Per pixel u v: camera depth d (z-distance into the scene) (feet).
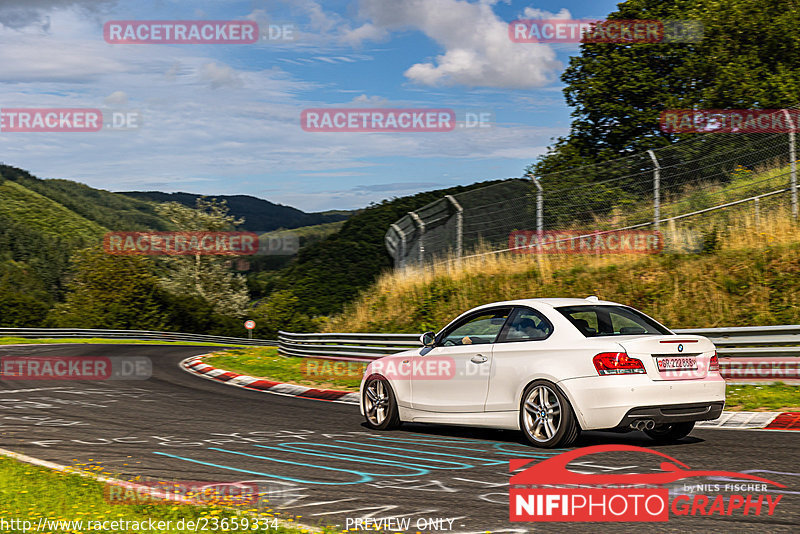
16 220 546.26
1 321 174.70
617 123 104.37
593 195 68.59
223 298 244.22
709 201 64.54
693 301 53.47
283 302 199.21
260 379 57.06
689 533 15.57
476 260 73.51
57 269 496.23
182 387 52.65
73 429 32.68
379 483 20.99
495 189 73.72
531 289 64.44
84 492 19.71
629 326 26.84
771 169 62.85
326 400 44.37
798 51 89.76
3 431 32.17
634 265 60.39
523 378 26.05
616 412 23.98
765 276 52.03
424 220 79.46
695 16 97.30
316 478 21.84
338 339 66.13
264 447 27.58
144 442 29.09
